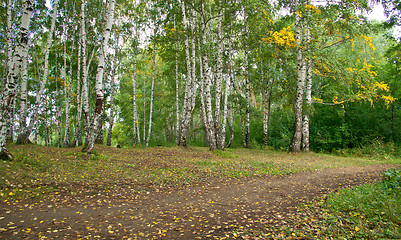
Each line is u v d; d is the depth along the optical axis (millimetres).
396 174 7773
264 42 17828
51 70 24922
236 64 23938
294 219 5102
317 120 24203
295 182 8820
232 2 15867
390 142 19484
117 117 35094
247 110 23875
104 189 7340
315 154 17828
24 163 8234
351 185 8180
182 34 18625
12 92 8445
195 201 6574
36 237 3857
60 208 5480
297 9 15867
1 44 18766
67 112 17922
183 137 19406
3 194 5812
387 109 20984
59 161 9727
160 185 8250
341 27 16484
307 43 16109
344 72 16594
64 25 18766
